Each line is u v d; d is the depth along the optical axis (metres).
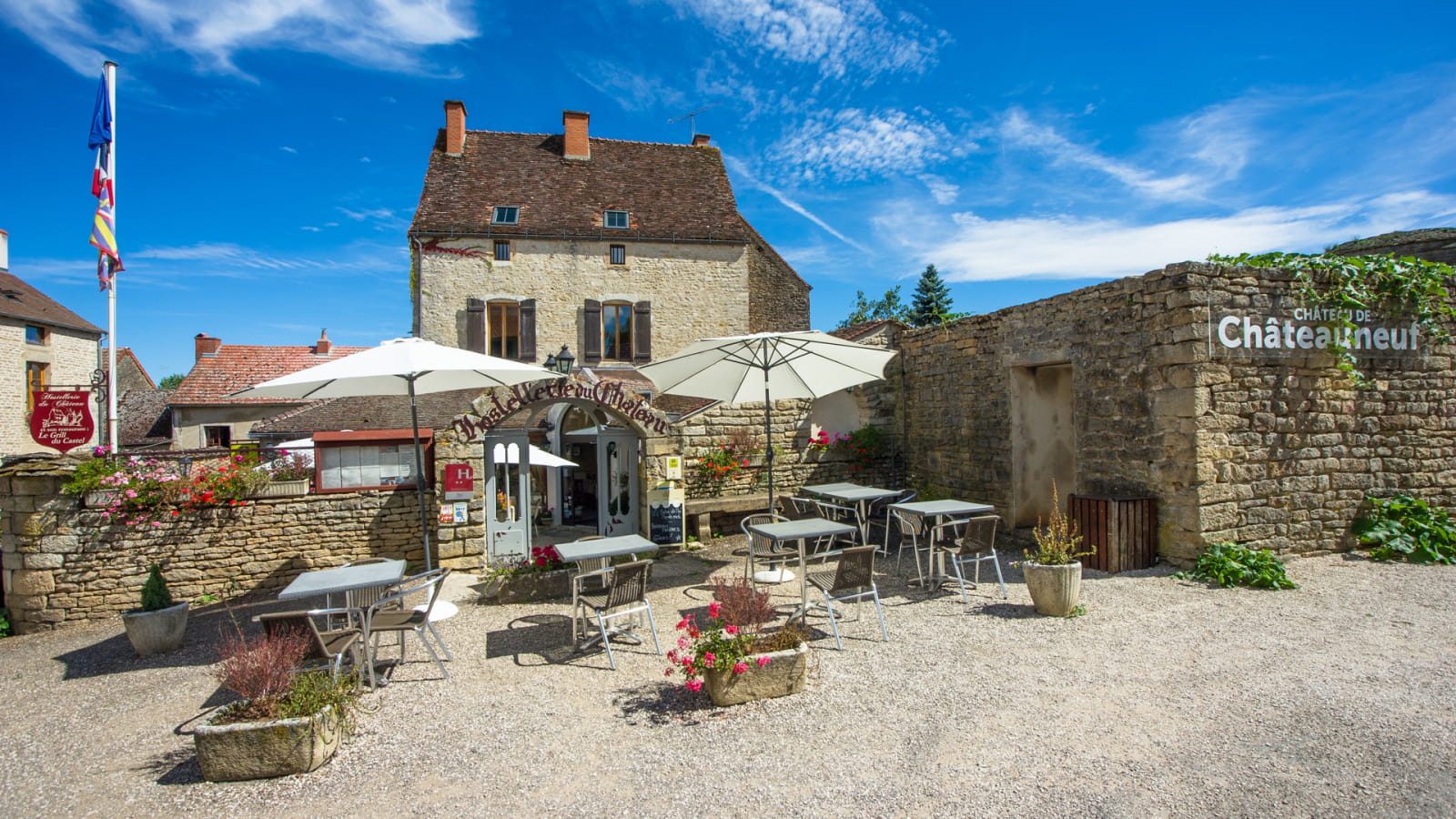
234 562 8.28
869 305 39.47
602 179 18.27
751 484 11.49
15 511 7.59
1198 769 3.64
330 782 3.81
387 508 8.89
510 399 9.17
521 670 5.42
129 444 21.28
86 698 5.36
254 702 4.10
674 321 17.28
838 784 3.61
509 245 16.44
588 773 3.83
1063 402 9.92
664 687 4.98
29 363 19.36
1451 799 3.32
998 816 3.29
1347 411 8.00
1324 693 4.46
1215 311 7.31
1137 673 4.86
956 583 7.46
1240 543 7.36
